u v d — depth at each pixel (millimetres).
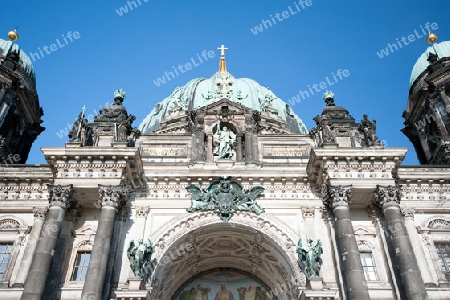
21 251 36375
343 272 33000
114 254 34781
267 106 62062
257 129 46625
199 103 62906
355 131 42750
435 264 35938
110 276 33469
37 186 39312
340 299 33250
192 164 40594
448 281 35750
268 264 41531
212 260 44188
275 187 39781
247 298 43906
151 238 36562
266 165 40844
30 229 37562
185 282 44719
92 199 37719
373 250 36844
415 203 39000
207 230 38656
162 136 44125
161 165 40125
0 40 53719
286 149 43844
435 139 48844
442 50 53781
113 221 34594
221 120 45875
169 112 62281
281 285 41062
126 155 37031
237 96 62406
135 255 34000
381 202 36438
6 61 48375
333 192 35938
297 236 37156
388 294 34062
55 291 33438
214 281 44969
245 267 44875
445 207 38750
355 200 38156
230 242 41219
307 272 33906
